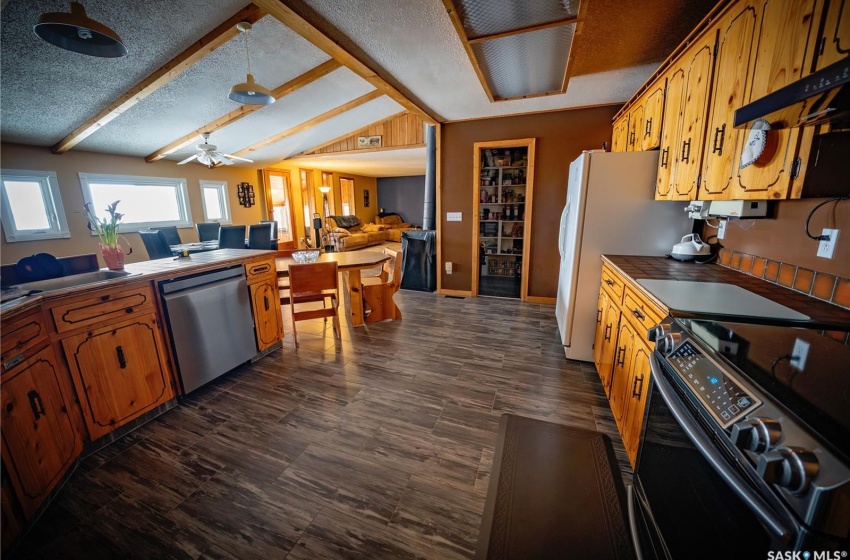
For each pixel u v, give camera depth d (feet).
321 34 6.91
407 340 10.17
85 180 14.76
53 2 7.24
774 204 5.26
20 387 4.23
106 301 5.59
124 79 10.29
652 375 3.70
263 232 14.43
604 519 4.44
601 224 7.94
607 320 7.09
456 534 4.24
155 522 4.39
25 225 13.23
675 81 6.68
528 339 10.14
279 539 4.17
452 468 5.28
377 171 33.01
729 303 4.16
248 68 11.10
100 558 3.95
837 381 2.37
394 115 19.79
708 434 2.54
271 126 16.84
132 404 6.07
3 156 12.36
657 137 7.60
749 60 4.32
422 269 15.81
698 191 5.62
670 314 3.89
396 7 6.17
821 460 1.66
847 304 3.95
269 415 6.60
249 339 8.46
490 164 15.23
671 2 5.89
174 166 18.57
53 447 4.72
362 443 5.82
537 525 4.36
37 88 9.78
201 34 9.07
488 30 6.47
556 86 9.78
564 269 9.41
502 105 11.73
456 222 14.66
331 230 28.17
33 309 4.58
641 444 4.08
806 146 3.49
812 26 3.26
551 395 7.21
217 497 4.77
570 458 5.46
